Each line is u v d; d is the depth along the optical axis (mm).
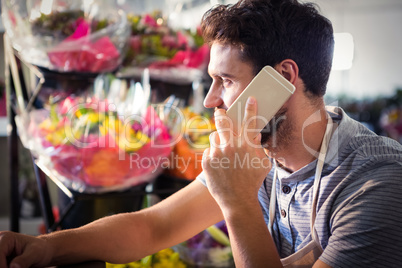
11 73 1601
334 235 887
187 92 1705
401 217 834
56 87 1541
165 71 1607
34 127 1377
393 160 902
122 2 1669
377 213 844
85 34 1393
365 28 5488
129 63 1569
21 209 2729
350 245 857
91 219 1403
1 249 808
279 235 1106
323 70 986
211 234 1409
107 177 1310
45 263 869
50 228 1404
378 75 5516
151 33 1564
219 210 1132
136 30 1559
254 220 860
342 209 895
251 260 835
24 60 1450
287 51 941
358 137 980
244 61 942
